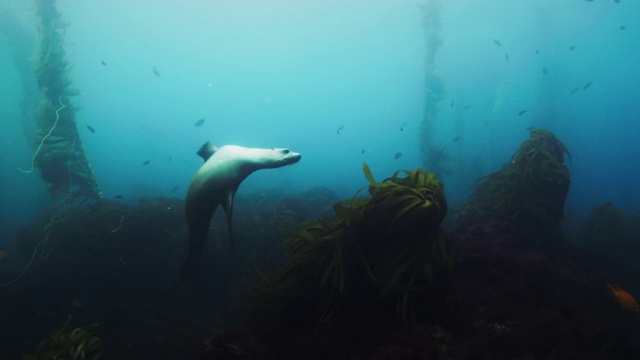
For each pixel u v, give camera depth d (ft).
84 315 21.36
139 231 28.86
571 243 25.76
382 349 9.56
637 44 159.53
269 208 42.63
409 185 12.92
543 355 9.75
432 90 52.85
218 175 13.53
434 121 52.60
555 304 13.28
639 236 33.37
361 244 11.88
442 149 51.01
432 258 12.01
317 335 10.68
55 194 33.17
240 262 27.55
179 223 30.94
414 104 308.81
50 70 33.71
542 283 15.01
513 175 24.94
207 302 24.22
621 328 16.34
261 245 29.14
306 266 12.34
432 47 55.72
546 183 23.09
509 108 297.94
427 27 55.93
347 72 216.33
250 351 10.37
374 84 259.19
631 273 24.99
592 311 16.05
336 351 10.37
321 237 12.42
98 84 207.82
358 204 12.40
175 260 25.94
